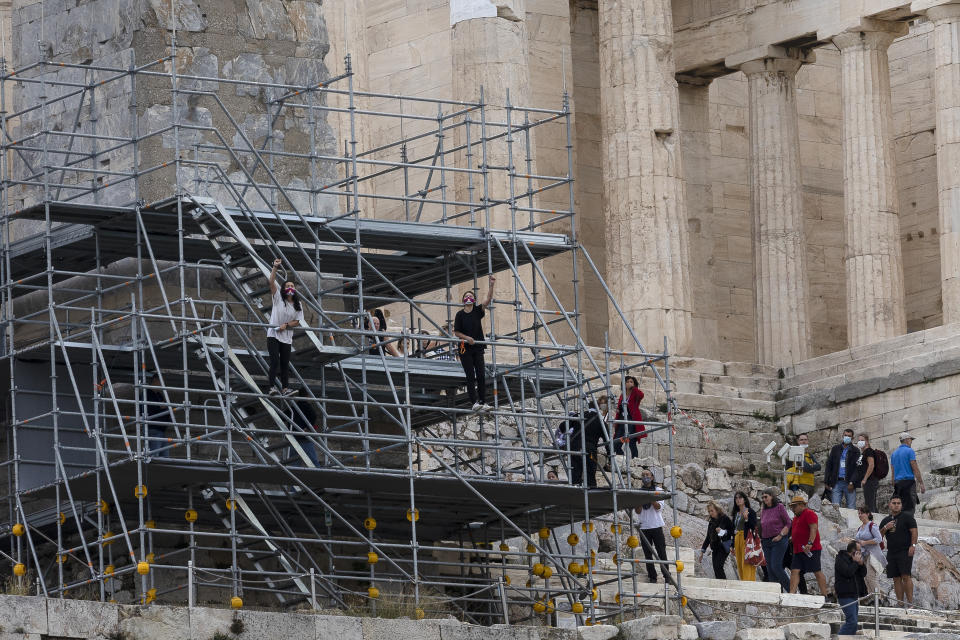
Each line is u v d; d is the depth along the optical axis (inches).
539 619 2018.9
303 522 1963.6
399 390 2017.7
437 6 3041.3
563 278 3169.3
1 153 1955.0
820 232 3474.4
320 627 1675.7
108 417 1925.4
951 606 2278.5
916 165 3474.4
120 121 2006.6
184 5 2023.9
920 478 2472.9
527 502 1958.7
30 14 2110.0
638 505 1995.6
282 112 2064.5
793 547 2068.2
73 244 1945.1
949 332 2824.8
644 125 3019.2
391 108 3061.0
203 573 1900.8
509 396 1977.1
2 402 1995.6
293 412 1925.4
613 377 2819.9
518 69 2901.1
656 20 3038.9
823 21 3120.1
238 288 1900.8
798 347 3129.9
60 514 1813.5
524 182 2878.9
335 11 2819.9
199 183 1991.9
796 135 3203.7
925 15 3046.3
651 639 1797.5
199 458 1910.7
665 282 2992.1
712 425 2824.8
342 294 1899.6
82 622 1587.1
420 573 2018.9
